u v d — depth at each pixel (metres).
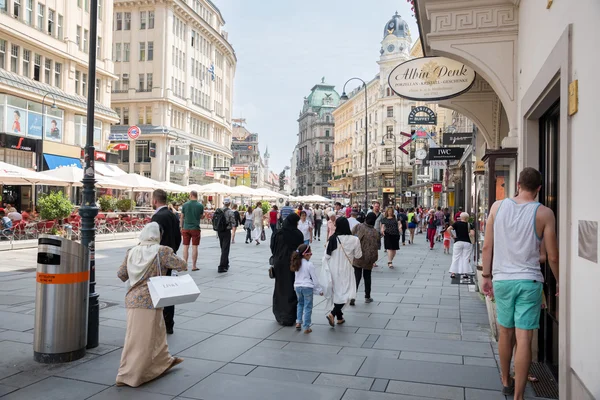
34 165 29.98
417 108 19.28
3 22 28.14
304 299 7.01
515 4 7.14
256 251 18.59
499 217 4.32
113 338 6.35
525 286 4.11
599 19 3.20
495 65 7.33
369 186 76.44
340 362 5.60
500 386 4.86
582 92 3.55
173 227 7.38
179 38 55.34
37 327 5.39
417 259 17.19
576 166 3.69
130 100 52.16
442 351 6.06
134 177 26.94
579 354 3.51
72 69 35.00
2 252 15.90
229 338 6.58
